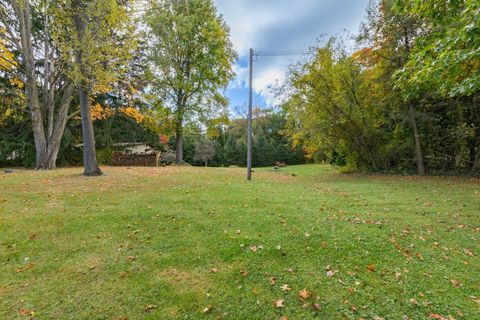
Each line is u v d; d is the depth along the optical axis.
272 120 36.22
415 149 11.95
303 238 3.67
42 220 4.31
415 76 4.12
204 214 4.76
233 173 12.95
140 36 10.83
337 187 8.43
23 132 17.14
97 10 8.58
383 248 3.38
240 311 2.22
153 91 18.58
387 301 2.33
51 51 12.76
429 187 8.09
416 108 11.24
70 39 9.11
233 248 3.36
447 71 4.11
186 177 9.88
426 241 3.62
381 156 13.34
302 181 10.59
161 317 2.14
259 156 32.47
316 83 12.21
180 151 20.06
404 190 7.62
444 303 2.30
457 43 3.59
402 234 3.86
